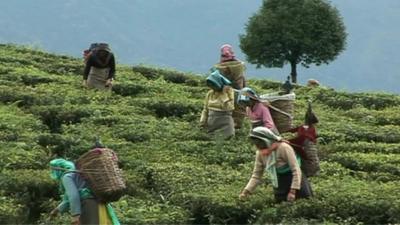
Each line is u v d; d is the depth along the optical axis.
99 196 10.26
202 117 18.67
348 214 12.17
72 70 28.98
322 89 28.00
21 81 24.80
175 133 18.56
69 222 11.57
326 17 49.44
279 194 12.52
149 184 14.69
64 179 10.30
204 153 16.73
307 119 12.98
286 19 49.06
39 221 12.31
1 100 21.31
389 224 11.88
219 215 12.70
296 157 12.55
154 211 12.63
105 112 20.27
